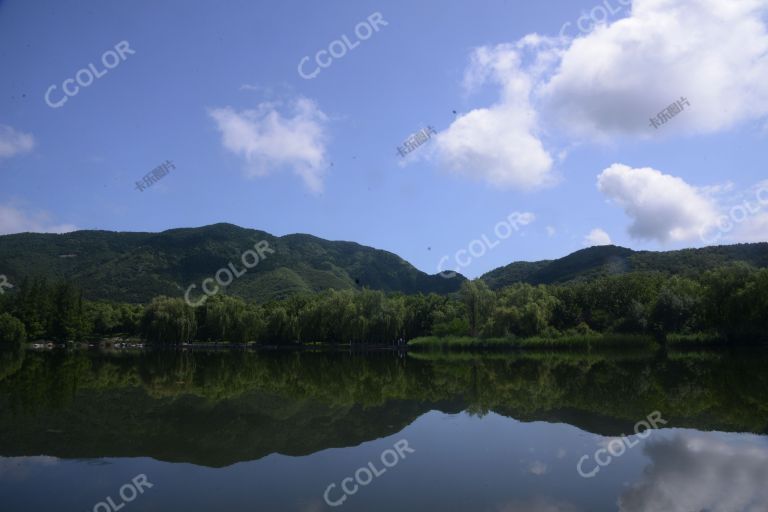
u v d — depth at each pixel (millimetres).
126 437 20219
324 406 27391
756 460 16219
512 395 30656
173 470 16047
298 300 112938
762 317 63000
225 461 17016
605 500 13141
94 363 58125
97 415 24609
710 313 69688
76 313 105312
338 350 94312
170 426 22234
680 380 35344
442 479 14984
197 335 102062
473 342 83875
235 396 31156
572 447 18219
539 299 88625
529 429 21234
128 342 110562
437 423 22781
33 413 25047
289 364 58375
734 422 21328
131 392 32781
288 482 14828
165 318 94062
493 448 18359
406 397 30578
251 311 98750
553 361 58156
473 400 29031
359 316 90562
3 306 98438
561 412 24562
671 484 14188
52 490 14203
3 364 55844
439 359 65750
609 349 77625
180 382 38844
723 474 14977
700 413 23266
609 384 34531
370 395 31578
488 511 12516
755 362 48656
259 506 12992
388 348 96312
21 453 18000
